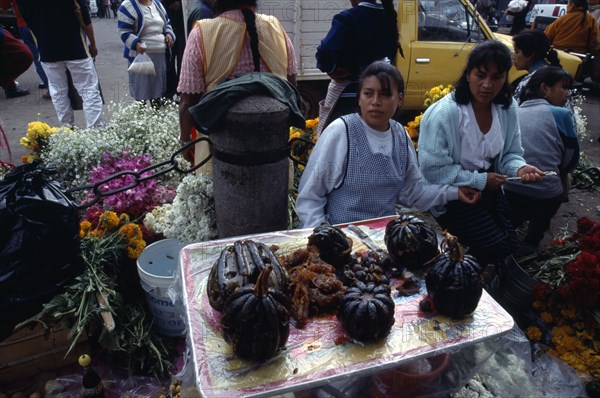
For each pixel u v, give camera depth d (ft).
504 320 5.19
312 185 7.78
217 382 4.20
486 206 8.96
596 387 7.54
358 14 11.48
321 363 4.47
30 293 6.87
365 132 7.58
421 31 19.03
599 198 16.52
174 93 22.47
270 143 7.28
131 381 7.56
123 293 8.69
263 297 4.37
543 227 11.66
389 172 7.70
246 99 7.06
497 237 8.71
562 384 7.72
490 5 46.29
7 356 7.18
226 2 8.44
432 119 8.40
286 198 8.14
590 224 9.87
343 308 4.81
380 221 7.15
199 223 8.87
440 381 5.44
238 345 4.35
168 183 11.48
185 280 5.58
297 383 4.23
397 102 7.45
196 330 4.83
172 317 7.93
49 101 23.84
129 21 17.52
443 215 9.12
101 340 7.28
